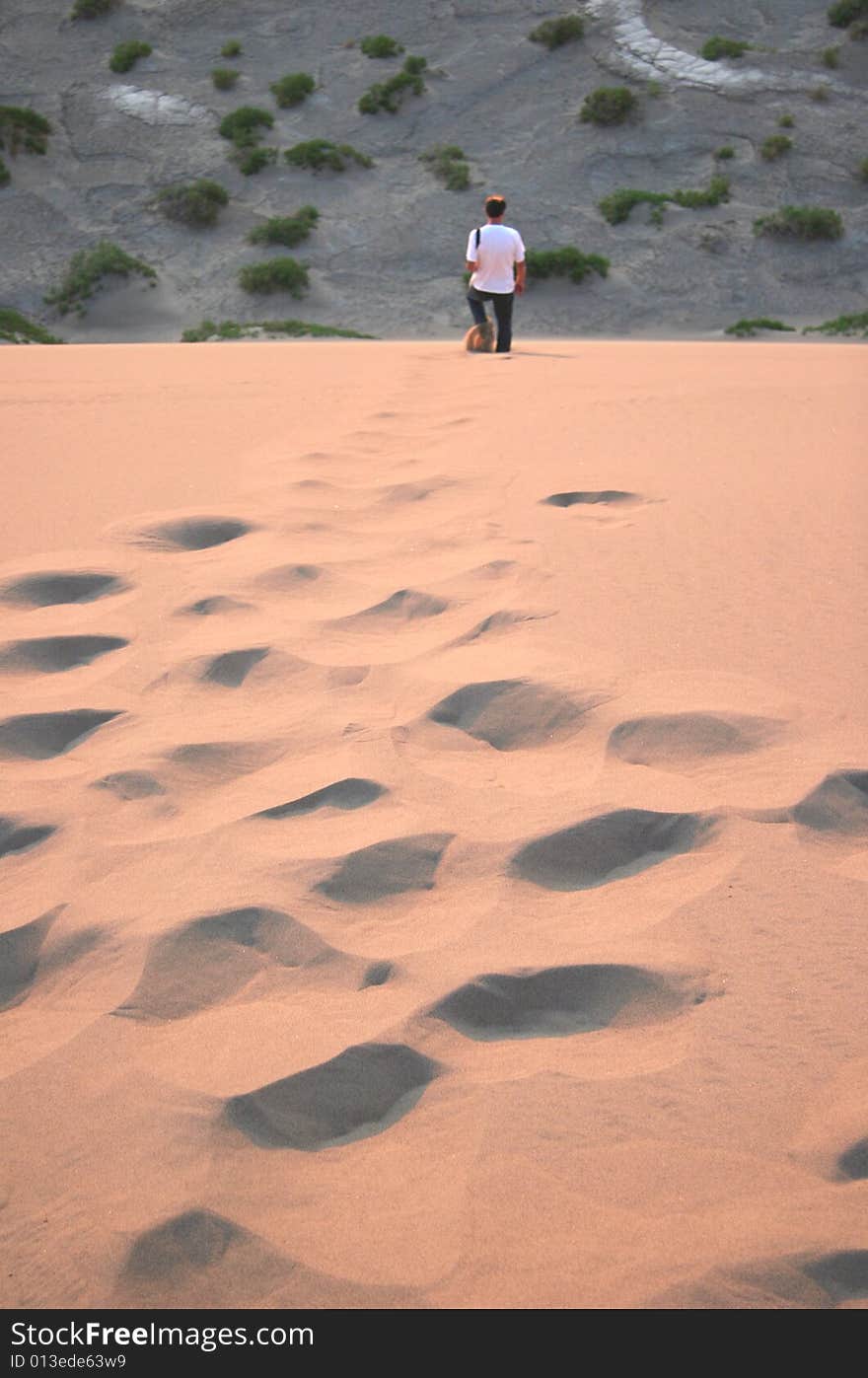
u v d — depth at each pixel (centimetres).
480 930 219
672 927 219
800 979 205
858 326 3228
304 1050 192
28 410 693
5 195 4000
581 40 4650
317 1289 155
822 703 296
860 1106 179
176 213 3891
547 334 3397
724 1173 169
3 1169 172
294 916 222
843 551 410
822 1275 155
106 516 452
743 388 761
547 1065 190
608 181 4044
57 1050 195
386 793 261
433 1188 169
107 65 4716
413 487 490
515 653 325
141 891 230
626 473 515
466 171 4044
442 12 4897
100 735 290
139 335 3453
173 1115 180
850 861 237
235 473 520
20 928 221
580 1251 159
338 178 4094
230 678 319
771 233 3684
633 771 269
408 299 3575
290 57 4759
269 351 1137
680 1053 191
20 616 359
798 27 4716
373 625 350
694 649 329
